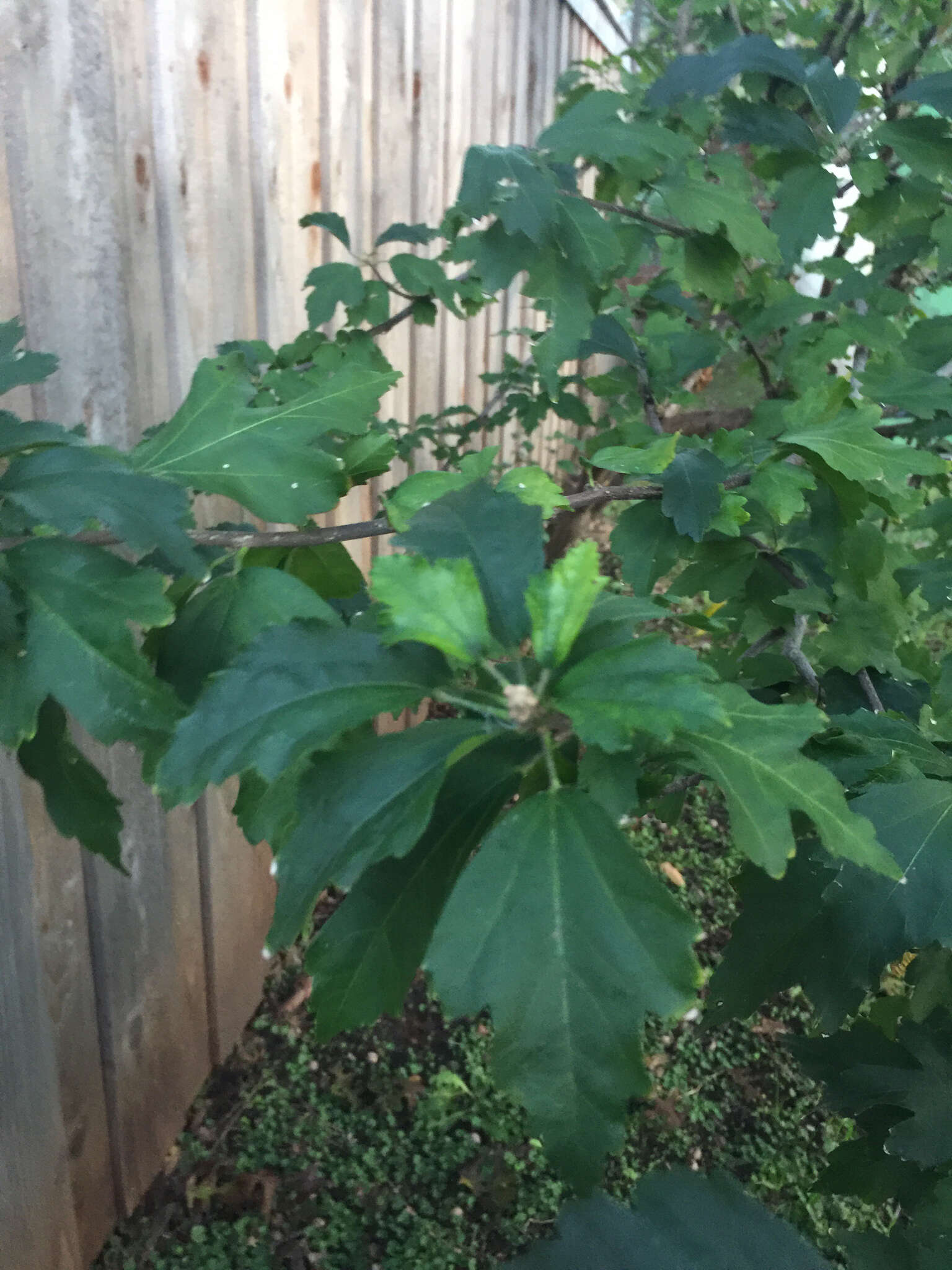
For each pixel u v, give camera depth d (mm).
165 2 673
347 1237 864
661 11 1111
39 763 336
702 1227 251
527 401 1118
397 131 1123
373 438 402
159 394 714
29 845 610
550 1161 213
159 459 356
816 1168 942
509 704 246
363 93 1021
